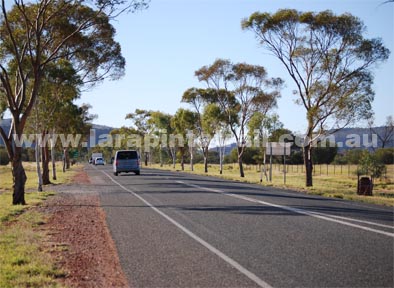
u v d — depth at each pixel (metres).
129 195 22.08
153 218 13.91
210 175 51.06
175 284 6.90
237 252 8.93
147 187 27.22
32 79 26.38
